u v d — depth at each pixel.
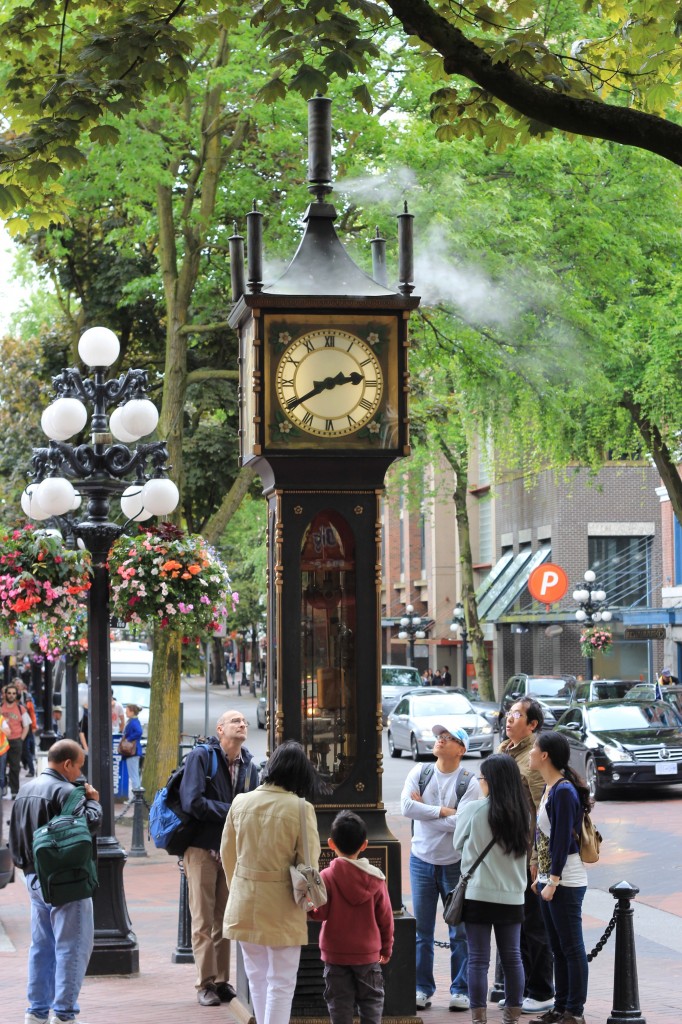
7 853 22.58
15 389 51.47
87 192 32.78
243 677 143.12
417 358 37.91
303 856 11.36
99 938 16.47
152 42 12.77
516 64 12.19
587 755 36.44
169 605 20.17
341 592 13.71
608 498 77.44
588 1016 14.05
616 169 41.62
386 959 11.50
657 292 45.66
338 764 13.58
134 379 18.88
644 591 77.19
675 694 46.84
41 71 14.20
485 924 12.76
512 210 37.72
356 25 12.20
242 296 13.58
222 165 34.56
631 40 14.30
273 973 11.40
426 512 80.12
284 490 13.64
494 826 12.64
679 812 32.97
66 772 13.24
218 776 15.06
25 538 18.66
